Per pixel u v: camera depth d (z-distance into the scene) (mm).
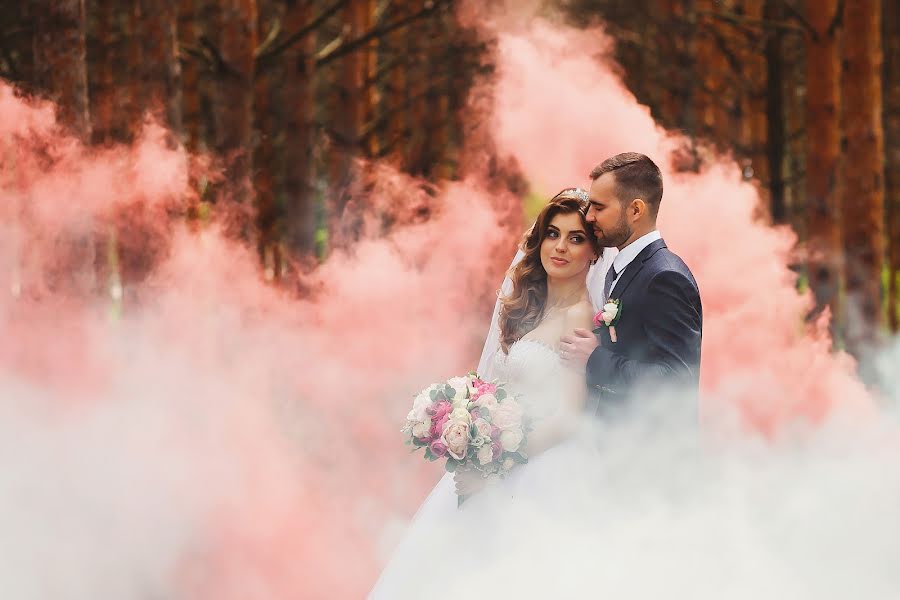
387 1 17328
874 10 11031
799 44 17594
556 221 4707
